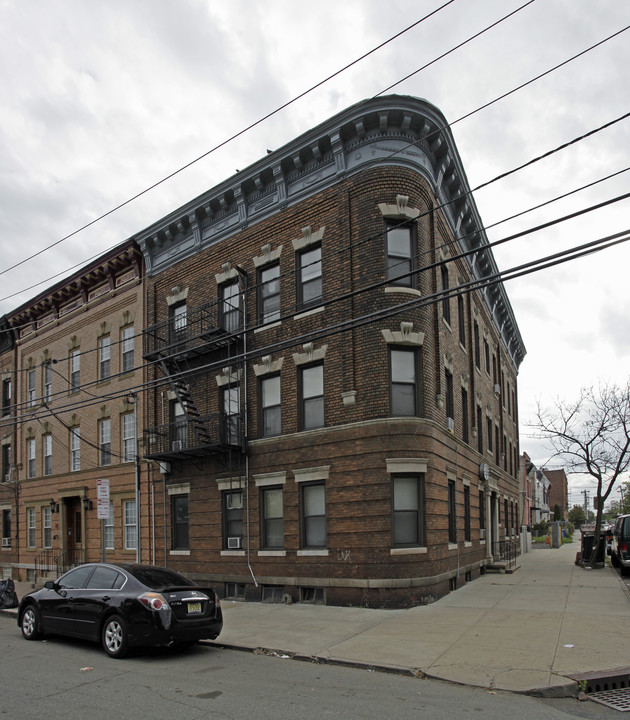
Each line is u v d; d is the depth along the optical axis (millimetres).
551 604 14094
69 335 25812
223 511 18188
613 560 23766
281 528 16812
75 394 25031
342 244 16344
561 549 40531
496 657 9391
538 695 7793
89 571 11523
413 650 10039
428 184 16984
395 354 15633
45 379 27141
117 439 22641
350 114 16156
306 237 17250
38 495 26547
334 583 15070
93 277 24562
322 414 16422
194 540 18797
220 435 17875
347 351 15719
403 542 14789
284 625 12648
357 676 8875
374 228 15852
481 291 25578
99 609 10680
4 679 8883
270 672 9164
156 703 7535
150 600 10055
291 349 17078
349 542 14961
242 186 18734
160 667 9562
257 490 17281
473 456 21469
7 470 29344
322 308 16500
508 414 33500
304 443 16297
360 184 16219
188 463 19422
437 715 7016
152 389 21297
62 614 11438
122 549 21766
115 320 23422
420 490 15055
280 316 17500
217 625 10781
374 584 14375
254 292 18375
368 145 16266
